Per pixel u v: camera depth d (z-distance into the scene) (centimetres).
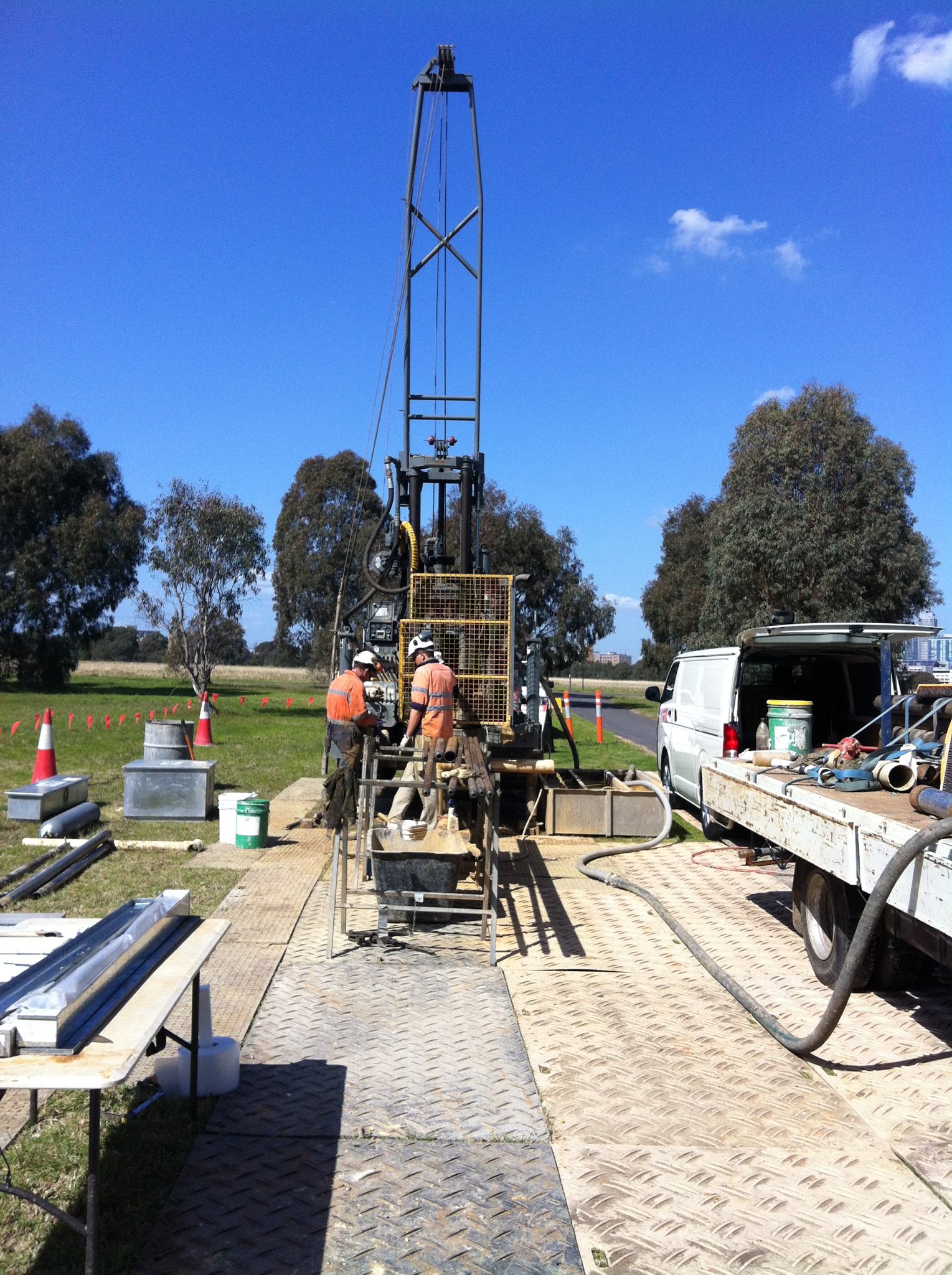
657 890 862
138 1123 407
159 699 3956
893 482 2691
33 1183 359
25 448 5138
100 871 865
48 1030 265
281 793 1390
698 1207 355
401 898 671
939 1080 468
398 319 1138
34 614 4956
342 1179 368
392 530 1098
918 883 441
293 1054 484
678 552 4750
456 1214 347
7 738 2022
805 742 784
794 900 673
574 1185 368
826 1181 375
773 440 2770
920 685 848
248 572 3241
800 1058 493
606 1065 480
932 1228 344
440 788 816
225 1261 317
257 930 696
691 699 1163
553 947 681
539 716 1095
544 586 3791
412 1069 469
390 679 1050
